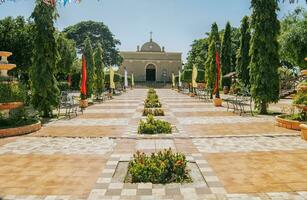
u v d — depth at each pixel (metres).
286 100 29.47
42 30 15.84
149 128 11.48
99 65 30.95
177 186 5.98
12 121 12.04
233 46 47.91
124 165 7.42
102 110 20.05
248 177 6.46
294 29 31.55
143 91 51.50
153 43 76.06
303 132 10.16
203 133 11.41
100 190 5.79
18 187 5.98
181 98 31.94
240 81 34.41
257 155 8.20
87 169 7.06
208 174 6.65
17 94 12.26
